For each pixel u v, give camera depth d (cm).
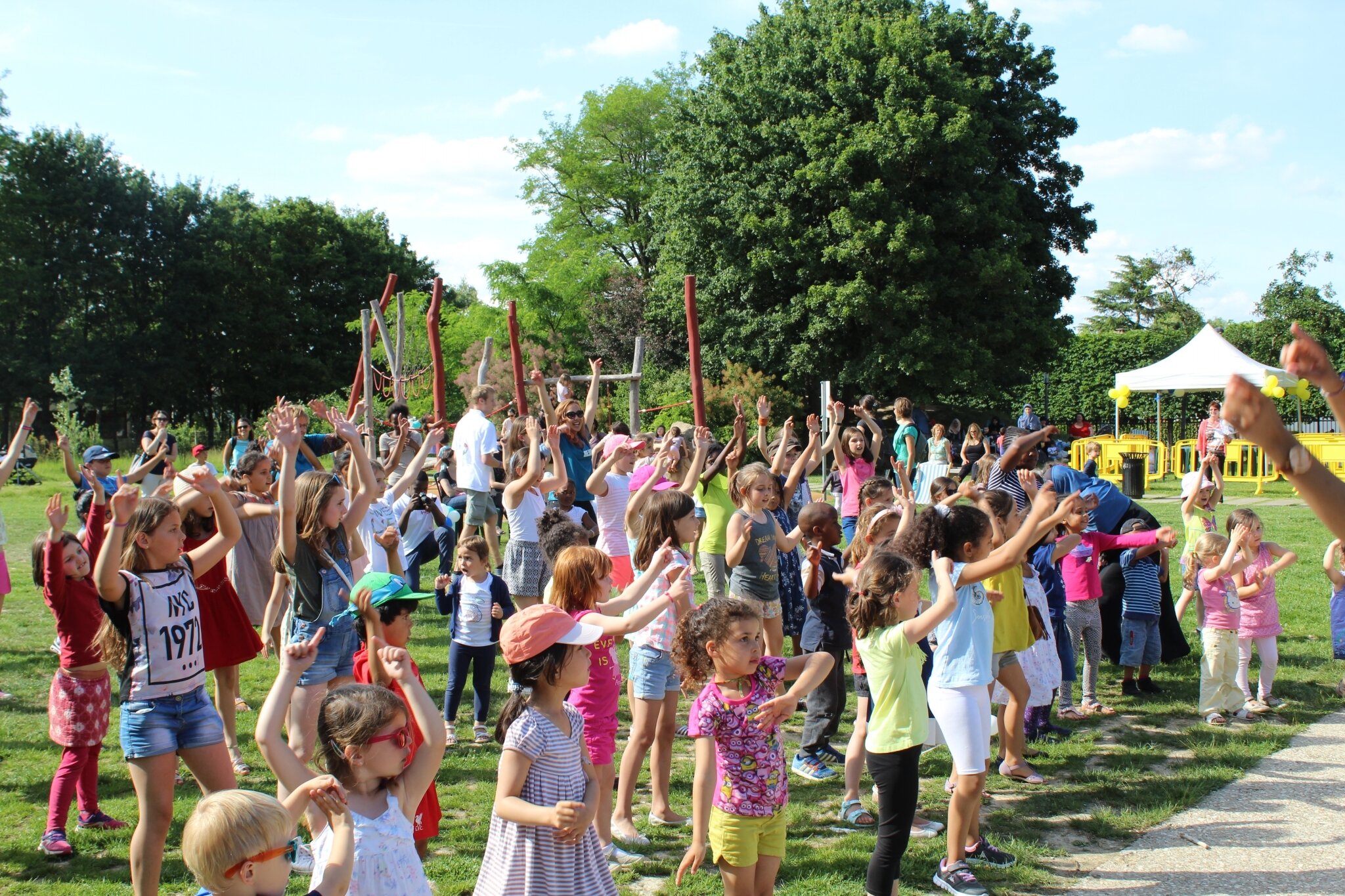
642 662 546
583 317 4347
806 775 649
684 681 436
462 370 4031
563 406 1098
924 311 3278
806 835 558
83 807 552
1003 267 3191
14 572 1388
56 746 688
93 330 4759
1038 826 571
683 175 3681
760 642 420
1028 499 759
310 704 510
